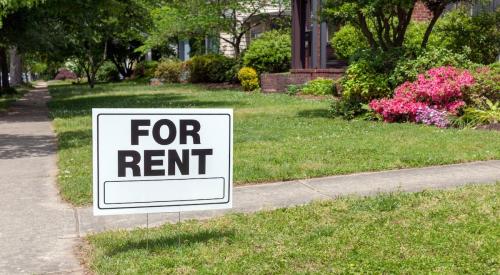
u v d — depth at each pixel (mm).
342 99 14570
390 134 10734
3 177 7941
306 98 20688
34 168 8602
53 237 5246
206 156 4535
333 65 23656
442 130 11172
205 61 33531
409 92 12844
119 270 4258
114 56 48875
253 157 8703
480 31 16766
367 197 6297
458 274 4102
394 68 13648
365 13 14094
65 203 6469
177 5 32312
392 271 4176
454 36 16938
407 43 17312
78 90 34125
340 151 9031
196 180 4516
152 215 5953
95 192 4270
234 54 35156
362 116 13758
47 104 23391
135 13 25141
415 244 4691
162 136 4414
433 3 14336
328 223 5367
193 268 4289
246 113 15758
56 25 21750
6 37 18641
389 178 7367
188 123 4473
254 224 5418
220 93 25078
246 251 4625
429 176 7418
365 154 8734
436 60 13508
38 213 6051
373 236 4922
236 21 31922
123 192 4336
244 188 7035
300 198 6484
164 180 4434
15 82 47250
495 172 7551
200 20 31188
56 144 11109
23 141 11664
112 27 26375
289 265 4316
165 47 46188
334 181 7289
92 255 4660
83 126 13695
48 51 21750
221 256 4527
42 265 4539
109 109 4277
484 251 4492
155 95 25234
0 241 5125
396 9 14859
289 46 27062
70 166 8383
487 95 12469
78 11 18922
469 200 5977
